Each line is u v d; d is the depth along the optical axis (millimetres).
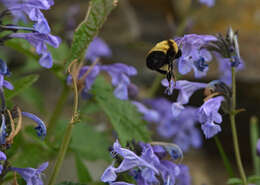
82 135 505
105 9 433
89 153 501
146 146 419
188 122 569
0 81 399
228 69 469
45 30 413
